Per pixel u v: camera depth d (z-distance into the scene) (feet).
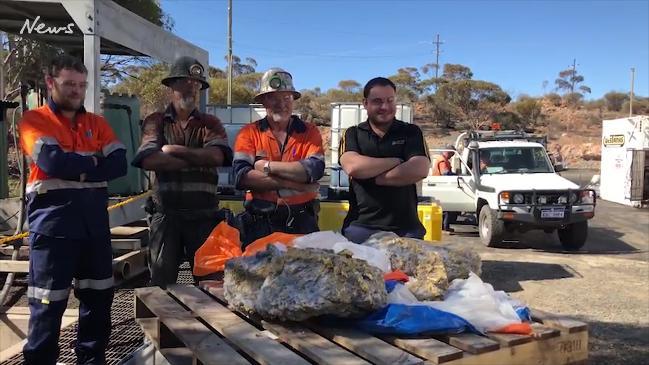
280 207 12.16
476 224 40.57
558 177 33.22
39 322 10.14
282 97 12.21
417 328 7.13
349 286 7.25
